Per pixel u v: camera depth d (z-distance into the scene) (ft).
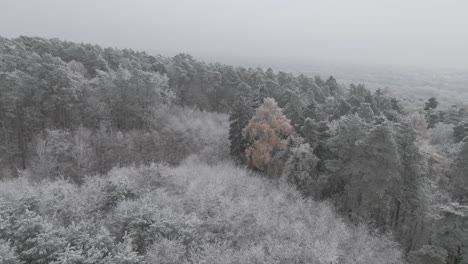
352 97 184.55
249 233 82.28
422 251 73.56
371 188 95.61
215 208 86.12
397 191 97.45
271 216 92.27
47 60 150.10
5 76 122.11
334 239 82.89
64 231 60.85
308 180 114.42
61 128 145.28
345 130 104.83
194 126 167.84
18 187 90.68
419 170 96.07
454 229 71.31
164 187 97.25
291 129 127.03
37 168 123.13
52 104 135.64
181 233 70.28
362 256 84.38
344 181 115.75
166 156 147.02
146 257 61.98
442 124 166.61
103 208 79.56
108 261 54.49
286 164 117.29
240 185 111.04
